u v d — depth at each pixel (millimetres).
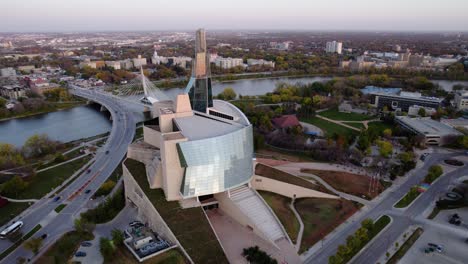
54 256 125625
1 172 194875
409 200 167500
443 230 143875
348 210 157750
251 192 160250
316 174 193500
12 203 166000
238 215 147000
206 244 122188
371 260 124750
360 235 127688
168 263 113062
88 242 133375
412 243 134750
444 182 186625
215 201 158250
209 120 175875
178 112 179250
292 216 151875
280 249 130250
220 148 146750
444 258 126688
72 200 169625
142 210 152125
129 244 129250
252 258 119562
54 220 151500
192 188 143500
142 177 161250
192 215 136875
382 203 164750
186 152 140625
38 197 172250
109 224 147875
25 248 126875
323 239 137125
